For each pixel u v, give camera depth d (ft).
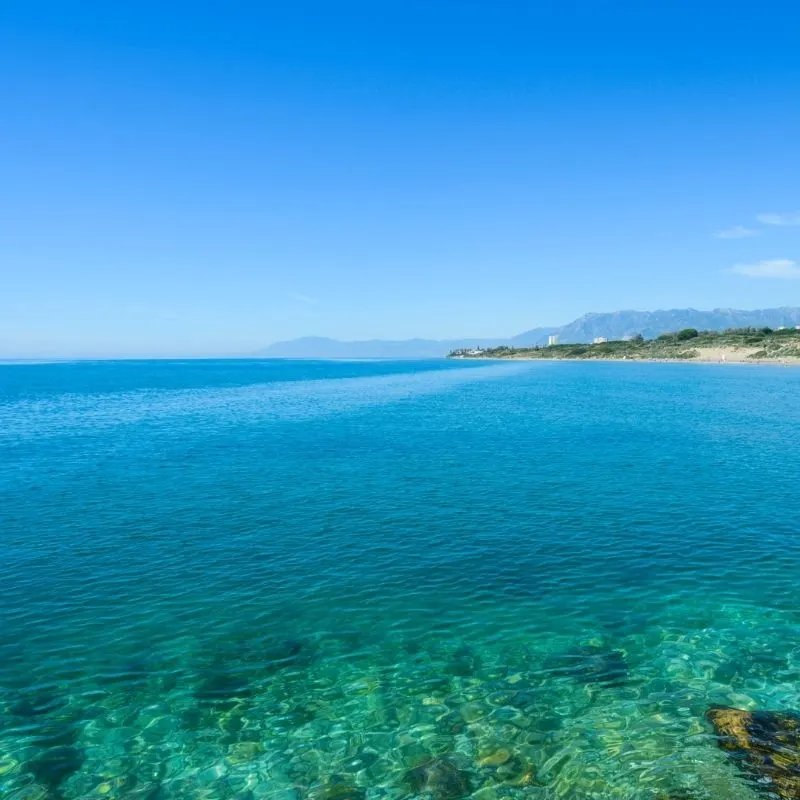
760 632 41.14
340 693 34.53
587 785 27.20
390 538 60.23
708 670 36.55
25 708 32.83
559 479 85.87
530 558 54.60
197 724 31.86
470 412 182.19
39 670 36.42
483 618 43.19
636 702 33.45
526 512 69.00
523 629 41.63
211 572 51.67
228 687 35.06
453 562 53.72
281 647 39.37
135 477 89.92
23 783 27.50
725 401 201.67
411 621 42.80
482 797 26.71
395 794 27.07
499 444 118.21
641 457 102.63
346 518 67.31
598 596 46.70
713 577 50.16
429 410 190.49
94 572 51.72
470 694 34.40
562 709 32.91
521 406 198.18
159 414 185.88
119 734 30.99
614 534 61.00
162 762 29.09
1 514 69.72
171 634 40.91
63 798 26.66
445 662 37.65
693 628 41.70
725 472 90.07
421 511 69.77
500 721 32.01
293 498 76.43
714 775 27.32
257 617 43.37
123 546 58.34
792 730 30.55
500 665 37.27
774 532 61.31
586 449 111.14
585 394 243.60
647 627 41.86
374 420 164.35
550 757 29.12
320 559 54.65
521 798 26.55
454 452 109.29
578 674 36.22
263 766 28.89
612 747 29.73
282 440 127.24
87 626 41.93
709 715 31.99
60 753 29.53
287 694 34.42
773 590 47.62
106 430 147.02
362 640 40.27
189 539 60.34
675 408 182.19
